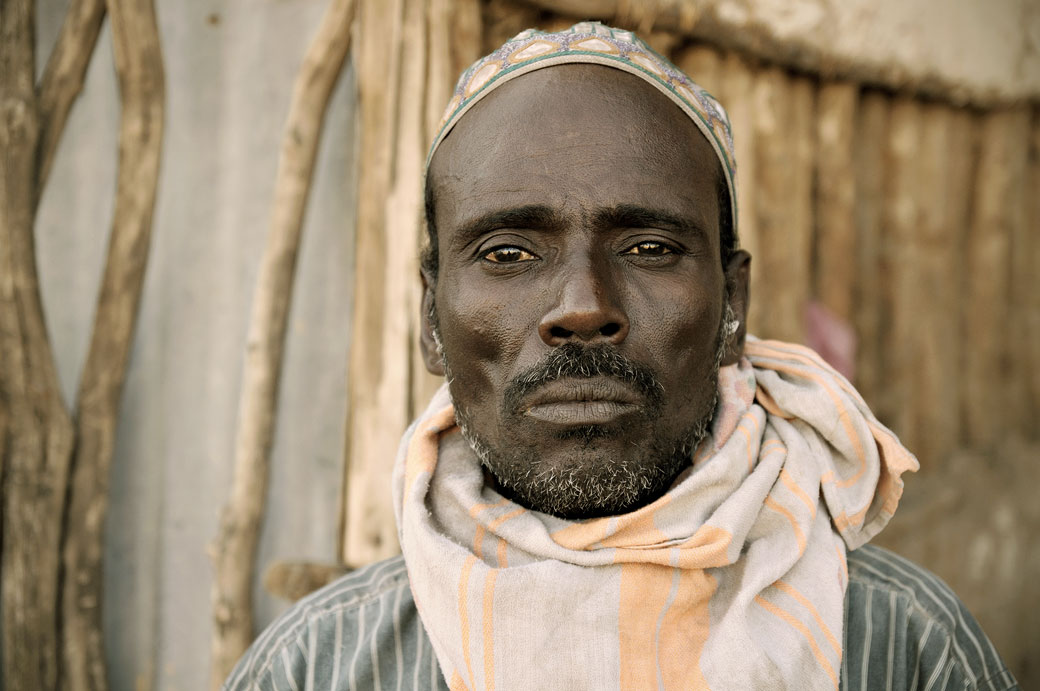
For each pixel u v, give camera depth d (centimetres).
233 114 194
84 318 194
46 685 187
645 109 97
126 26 184
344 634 111
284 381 195
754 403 109
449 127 105
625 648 90
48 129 188
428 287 115
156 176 189
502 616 91
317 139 186
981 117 256
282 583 190
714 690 87
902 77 224
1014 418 275
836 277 226
